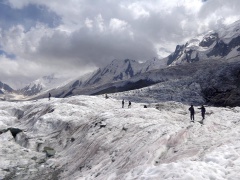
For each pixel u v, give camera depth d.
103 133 35.06
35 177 30.23
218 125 29.47
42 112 56.59
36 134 45.06
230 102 90.62
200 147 19.75
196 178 12.28
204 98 109.00
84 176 25.92
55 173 31.03
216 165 14.09
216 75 130.25
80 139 38.31
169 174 13.19
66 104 55.78
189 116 42.06
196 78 139.25
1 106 76.00
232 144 18.08
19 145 41.25
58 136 43.22
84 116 49.31
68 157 34.66
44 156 37.03
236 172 12.90
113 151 28.39
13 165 33.22
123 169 21.86
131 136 30.14
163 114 41.34
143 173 15.48
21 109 72.00
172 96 109.75
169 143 23.06
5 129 44.81
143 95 113.75
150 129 29.20
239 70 128.25
